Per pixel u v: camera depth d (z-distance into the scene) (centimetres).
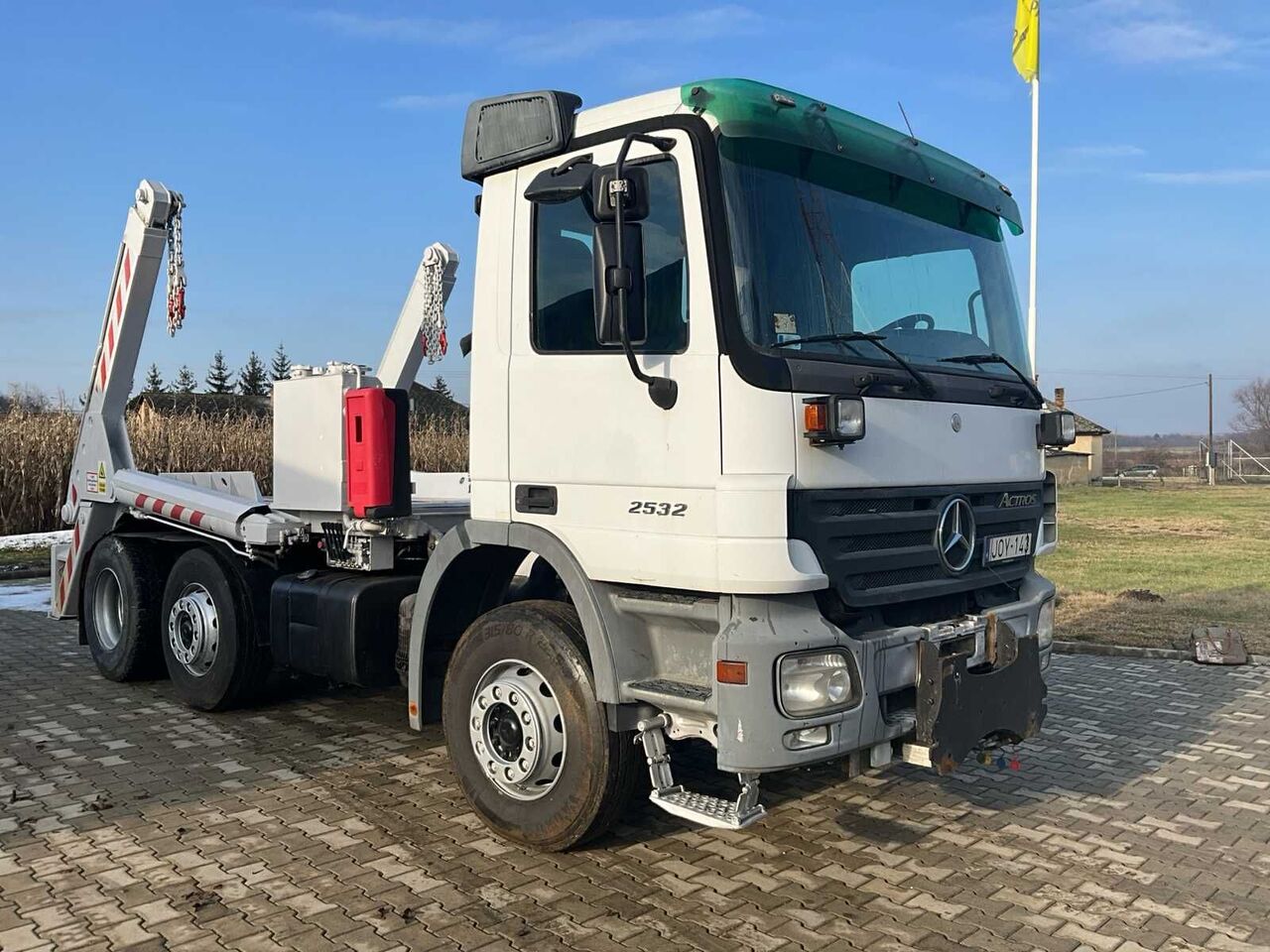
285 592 599
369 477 548
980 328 484
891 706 396
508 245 440
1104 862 435
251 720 647
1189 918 383
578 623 425
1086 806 504
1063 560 1562
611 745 406
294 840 449
